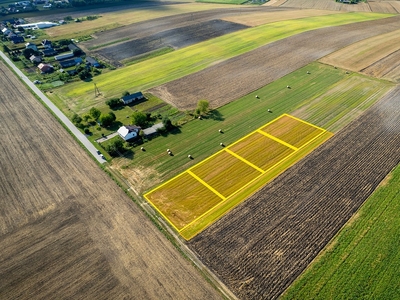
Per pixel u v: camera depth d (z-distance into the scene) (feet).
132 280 107.76
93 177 151.84
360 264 109.29
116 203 137.28
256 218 127.65
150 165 158.10
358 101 204.54
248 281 106.01
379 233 119.55
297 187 141.18
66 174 154.30
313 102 206.39
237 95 218.18
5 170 157.99
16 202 139.74
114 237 122.52
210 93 222.07
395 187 138.82
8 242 122.11
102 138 178.81
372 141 167.32
